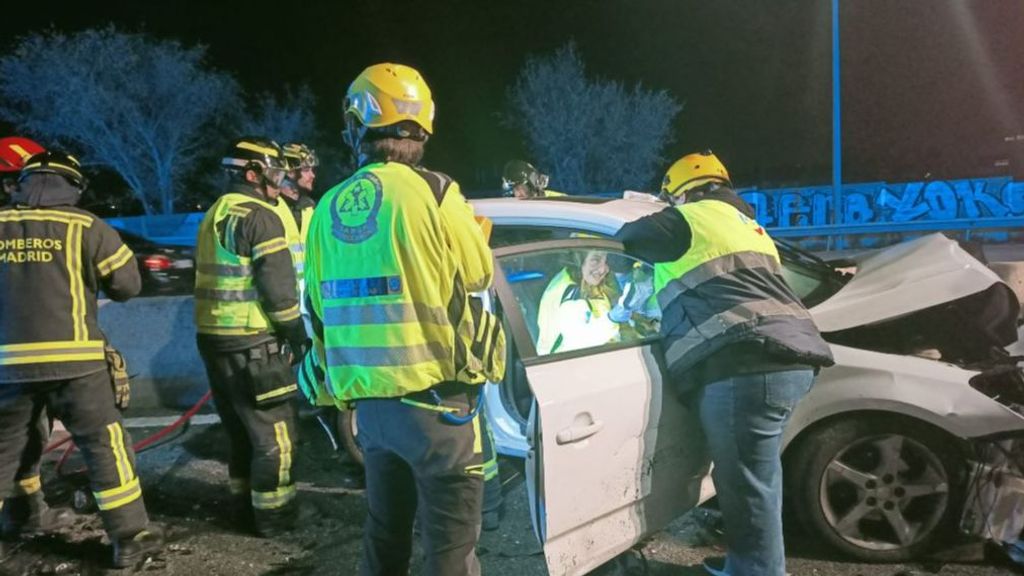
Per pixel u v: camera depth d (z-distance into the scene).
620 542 2.79
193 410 5.16
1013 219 15.19
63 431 5.41
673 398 2.93
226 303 3.58
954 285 3.52
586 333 3.37
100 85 26.41
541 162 28.44
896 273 3.75
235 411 3.72
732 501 2.82
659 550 3.45
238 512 3.92
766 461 2.79
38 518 3.77
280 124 29.53
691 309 2.82
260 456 3.68
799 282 3.93
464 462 2.36
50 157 3.37
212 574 3.41
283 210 4.07
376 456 2.49
